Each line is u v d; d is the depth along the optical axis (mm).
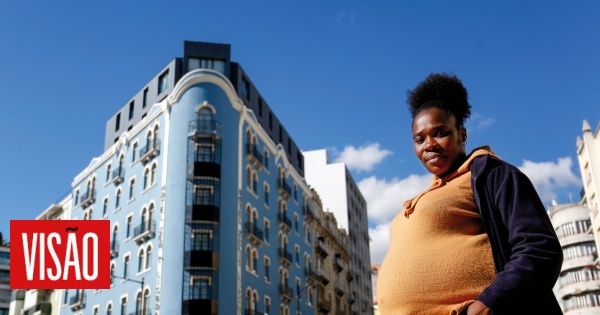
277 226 50750
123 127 53719
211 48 48719
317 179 76938
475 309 1901
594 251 73375
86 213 54031
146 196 44844
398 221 2447
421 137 2465
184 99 44812
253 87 52688
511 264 1946
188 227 40781
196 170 42031
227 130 44688
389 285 2229
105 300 45750
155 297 40219
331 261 64500
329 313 60312
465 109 2492
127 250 45188
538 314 1963
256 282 44375
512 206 2064
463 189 2252
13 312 59688
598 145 44938
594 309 72125
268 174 50812
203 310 38562
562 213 76375
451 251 2131
